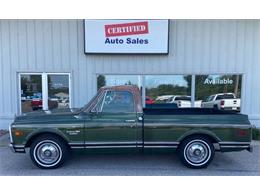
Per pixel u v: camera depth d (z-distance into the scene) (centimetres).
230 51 893
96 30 872
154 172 509
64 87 908
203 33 886
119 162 568
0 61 895
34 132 511
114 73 898
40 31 885
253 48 892
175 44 889
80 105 908
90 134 518
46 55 894
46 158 524
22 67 898
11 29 884
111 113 521
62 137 518
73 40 888
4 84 902
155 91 908
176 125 518
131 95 525
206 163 527
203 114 568
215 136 518
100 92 527
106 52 880
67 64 896
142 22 870
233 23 883
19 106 913
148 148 523
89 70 898
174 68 898
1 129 905
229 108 914
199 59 896
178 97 912
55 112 552
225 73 899
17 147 514
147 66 897
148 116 520
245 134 517
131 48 879
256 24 882
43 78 905
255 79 901
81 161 574
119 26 873
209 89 909
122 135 520
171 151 527
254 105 909
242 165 552
